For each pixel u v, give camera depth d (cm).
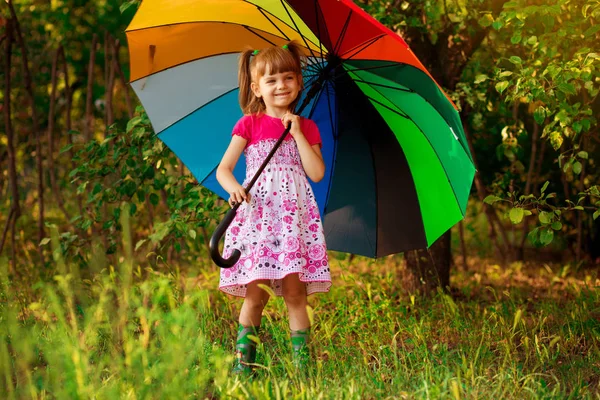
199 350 307
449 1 457
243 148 347
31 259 623
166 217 603
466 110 532
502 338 383
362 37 340
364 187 396
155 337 334
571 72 375
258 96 349
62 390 261
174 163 472
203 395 288
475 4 468
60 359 275
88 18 761
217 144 385
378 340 376
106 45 602
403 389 305
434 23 473
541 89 381
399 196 388
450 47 512
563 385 322
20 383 296
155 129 379
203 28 371
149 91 377
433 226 382
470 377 319
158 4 350
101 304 287
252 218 331
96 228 591
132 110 618
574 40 411
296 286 338
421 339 367
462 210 350
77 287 322
